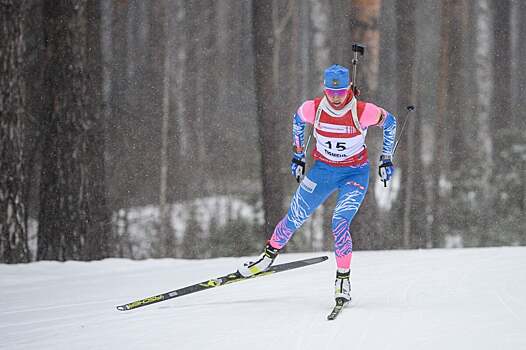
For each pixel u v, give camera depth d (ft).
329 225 165.68
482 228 172.96
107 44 180.24
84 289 75.97
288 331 51.80
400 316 55.21
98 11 136.77
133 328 55.36
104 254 115.55
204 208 173.37
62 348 51.21
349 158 60.54
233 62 191.93
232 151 186.60
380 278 72.64
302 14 193.67
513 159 172.35
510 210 171.01
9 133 105.60
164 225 170.40
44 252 113.91
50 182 113.70
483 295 62.64
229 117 190.39
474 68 195.42
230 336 51.24
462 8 185.06
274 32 171.73
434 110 199.52
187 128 188.24
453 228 175.52
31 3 142.20
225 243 163.94
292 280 73.51
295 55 190.29
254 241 163.84
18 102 106.42
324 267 81.00
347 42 168.45
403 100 175.94
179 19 192.24
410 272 75.51
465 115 191.42
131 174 174.91
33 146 136.05
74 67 113.19
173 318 57.82
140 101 181.78
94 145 115.14
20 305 69.21
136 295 70.79
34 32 141.90
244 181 181.47
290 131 171.53
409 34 175.01
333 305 60.49
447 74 186.29
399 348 46.88
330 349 47.21
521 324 51.96
